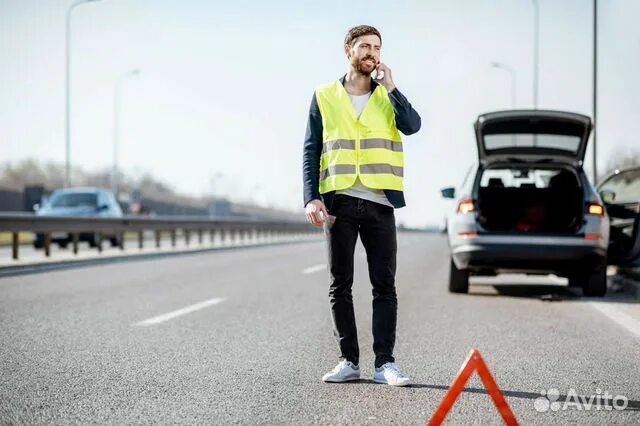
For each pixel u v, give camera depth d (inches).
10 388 209.5
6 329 310.3
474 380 221.8
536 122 427.8
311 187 212.8
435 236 1813.5
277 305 389.7
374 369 235.9
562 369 237.6
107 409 188.2
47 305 386.6
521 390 209.9
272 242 1290.6
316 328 316.2
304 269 626.8
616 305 396.5
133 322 330.3
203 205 3334.2
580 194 429.1
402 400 197.8
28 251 909.8
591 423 179.0
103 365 240.4
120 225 872.3
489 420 179.0
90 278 540.1
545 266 423.2
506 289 481.1
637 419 182.9
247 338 291.3
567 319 346.6
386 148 213.5
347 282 218.7
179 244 1123.3
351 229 215.5
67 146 1296.8
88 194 986.1
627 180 513.3
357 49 210.2
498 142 439.5
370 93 215.6
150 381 218.5
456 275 447.2
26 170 3075.8
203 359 250.5
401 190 215.6
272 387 211.6
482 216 457.4
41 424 175.3
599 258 420.8
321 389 209.5
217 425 174.7
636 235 433.7
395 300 219.6
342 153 212.4
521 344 281.3
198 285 491.5
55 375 225.9
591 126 425.4
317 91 217.5
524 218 453.4
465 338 294.2
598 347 276.1
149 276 557.3
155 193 3398.1
